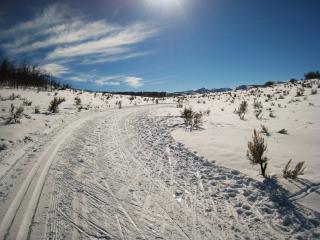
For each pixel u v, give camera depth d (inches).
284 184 203.2
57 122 500.1
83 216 170.7
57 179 226.8
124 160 293.9
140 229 158.9
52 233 150.3
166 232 156.6
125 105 1035.3
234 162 265.7
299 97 820.0
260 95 1128.2
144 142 382.6
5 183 213.3
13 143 331.0
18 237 145.0
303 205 173.6
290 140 335.6
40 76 1654.8
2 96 849.5
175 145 356.5
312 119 470.6
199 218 172.7
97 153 315.3
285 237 148.5
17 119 469.7
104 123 537.6
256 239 149.1
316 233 147.1
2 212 169.6
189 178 240.1
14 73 1535.4
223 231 157.9
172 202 194.9
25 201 185.3
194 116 560.1
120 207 185.3
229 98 1223.5
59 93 1243.8
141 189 216.8
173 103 1285.7
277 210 173.8
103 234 152.1
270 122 486.6
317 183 197.0
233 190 209.0
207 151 312.0
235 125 484.7
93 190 210.7
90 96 1310.3
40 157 282.5
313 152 273.7
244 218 170.9
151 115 697.0
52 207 179.2
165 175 248.7
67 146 334.3
